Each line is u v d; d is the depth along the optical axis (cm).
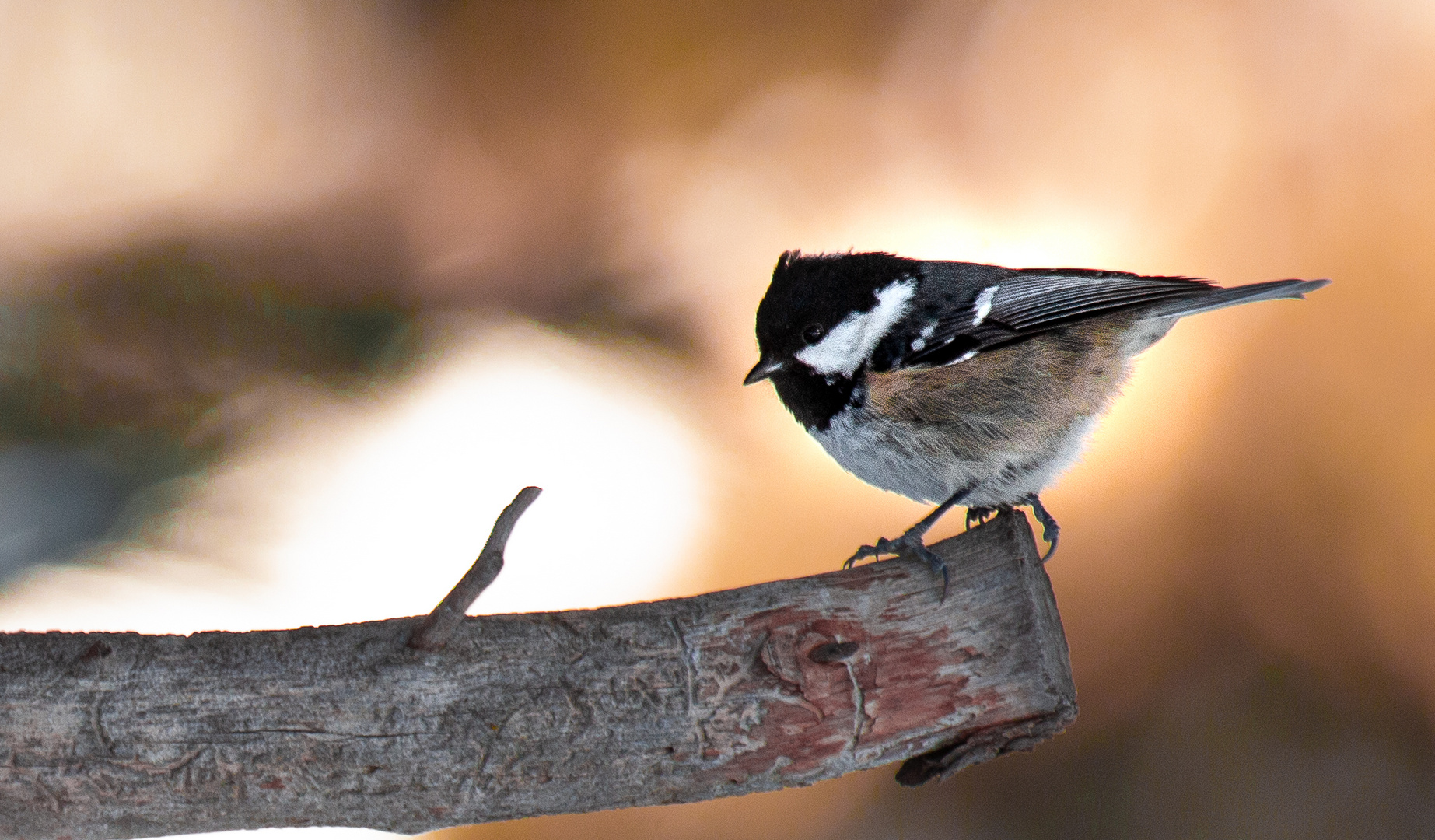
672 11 377
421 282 374
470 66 378
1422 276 368
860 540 366
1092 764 365
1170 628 367
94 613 361
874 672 350
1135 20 373
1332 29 371
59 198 373
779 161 375
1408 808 364
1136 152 372
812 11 376
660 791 350
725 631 350
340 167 376
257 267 372
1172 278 357
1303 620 366
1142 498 367
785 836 364
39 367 367
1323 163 370
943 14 375
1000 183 372
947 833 364
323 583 363
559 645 350
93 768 349
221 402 368
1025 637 350
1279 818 364
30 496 364
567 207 376
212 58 377
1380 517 366
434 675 349
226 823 349
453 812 349
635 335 372
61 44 375
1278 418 367
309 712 349
